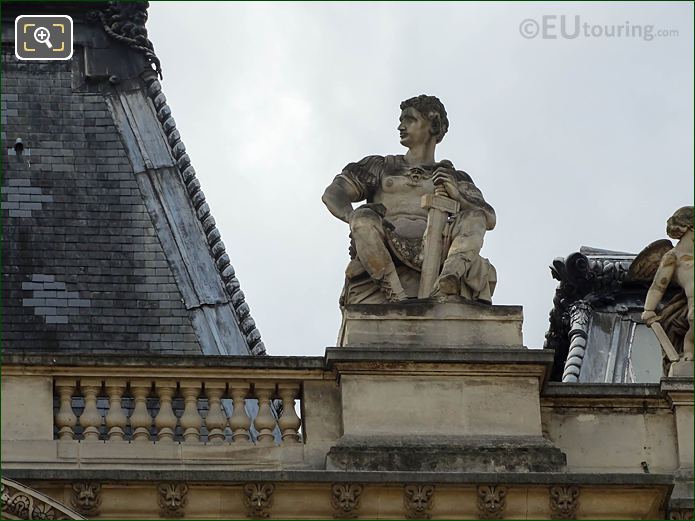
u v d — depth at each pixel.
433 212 49.47
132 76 56.41
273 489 46.53
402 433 47.62
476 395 48.00
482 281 49.00
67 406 47.47
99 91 56.16
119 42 56.69
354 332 48.44
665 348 49.38
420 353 48.03
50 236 54.03
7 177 54.72
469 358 48.09
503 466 47.41
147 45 56.69
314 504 46.66
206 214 54.69
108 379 47.66
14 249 53.69
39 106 55.84
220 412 47.84
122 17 56.88
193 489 46.50
